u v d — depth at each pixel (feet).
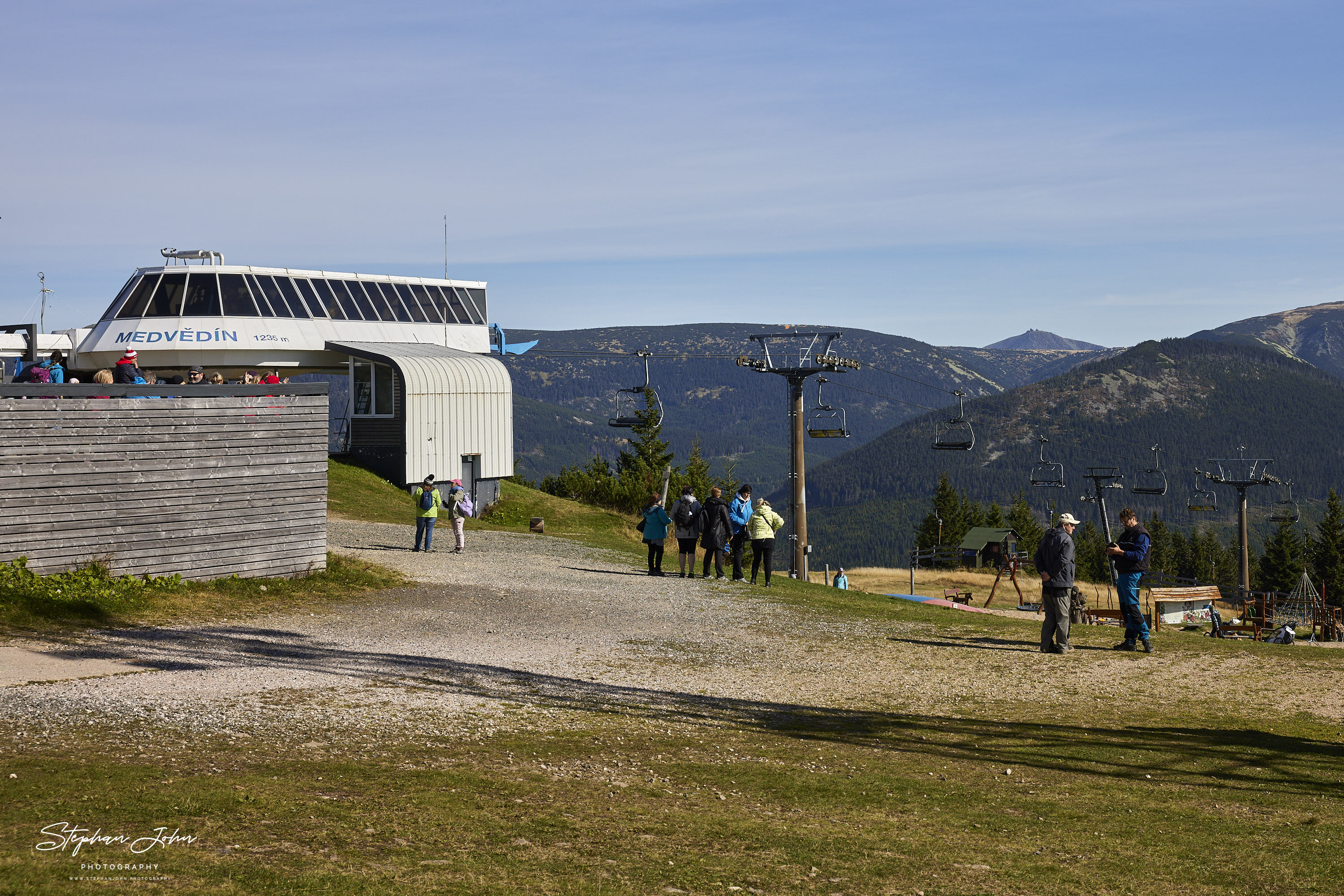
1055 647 53.06
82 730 27.22
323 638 45.78
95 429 50.19
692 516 76.64
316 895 15.80
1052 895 18.85
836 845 21.21
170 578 52.65
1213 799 27.30
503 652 45.65
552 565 79.56
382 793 22.76
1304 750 33.88
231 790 21.47
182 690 33.45
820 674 45.60
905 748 32.73
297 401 59.57
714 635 53.88
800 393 125.08
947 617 65.77
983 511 429.38
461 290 167.53
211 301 142.92
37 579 46.39
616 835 20.90
